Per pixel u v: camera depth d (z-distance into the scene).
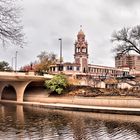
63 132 35.94
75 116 51.25
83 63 122.88
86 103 67.88
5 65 124.75
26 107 69.88
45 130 37.25
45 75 84.50
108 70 139.50
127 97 63.94
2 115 53.22
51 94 79.75
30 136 33.38
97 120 45.84
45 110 62.38
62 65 108.62
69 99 72.81
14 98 90.44
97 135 34.03
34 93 84.25
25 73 79.75
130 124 41.66
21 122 44.19
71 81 83.75
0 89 88.56
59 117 49.97
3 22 12.95
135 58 165.25
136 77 98.12
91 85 84.00
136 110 53.22
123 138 32.41
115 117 49.41
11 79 76.62
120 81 84.44
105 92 71.25
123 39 84.06
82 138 32.31
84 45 124.38
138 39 83.19
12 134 34.47
